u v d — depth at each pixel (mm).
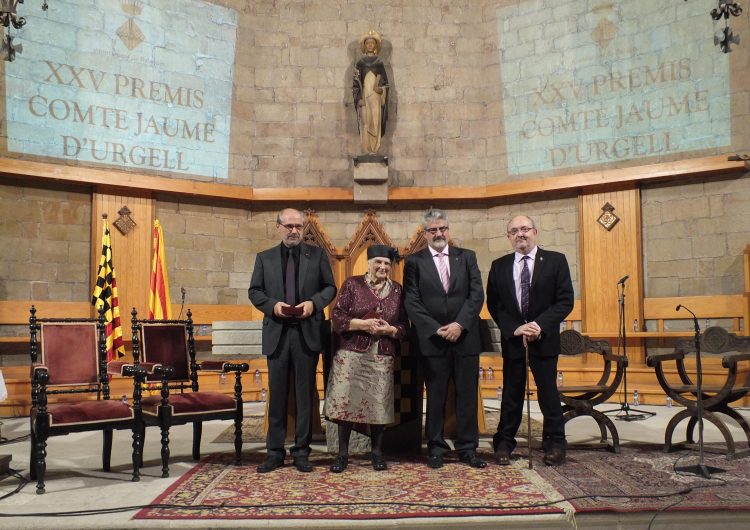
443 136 10812
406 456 5012
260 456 5078
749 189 8766
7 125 8617
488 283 4941
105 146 9383
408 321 4883
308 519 3344
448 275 4699
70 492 3975
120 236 9422
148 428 6609
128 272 9438
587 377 8906
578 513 3398
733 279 8820
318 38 10836
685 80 9211
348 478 4219
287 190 10516
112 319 7957
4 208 8625
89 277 9203
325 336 4855
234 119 10547
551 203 10227
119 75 9539
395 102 10836
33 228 8828
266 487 3990
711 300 8859
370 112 10211
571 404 5199
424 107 10836
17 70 8711
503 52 10711
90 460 4961
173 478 4348
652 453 5000
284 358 4520
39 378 4055
